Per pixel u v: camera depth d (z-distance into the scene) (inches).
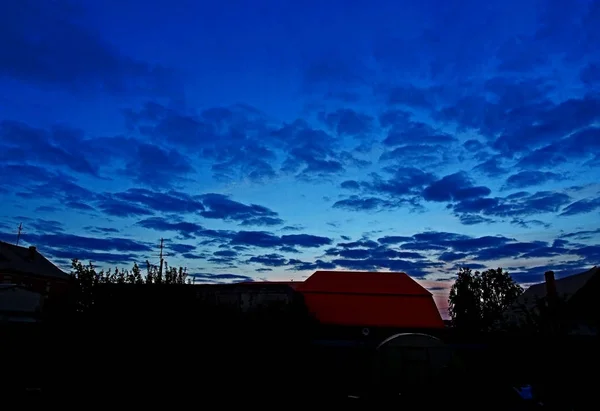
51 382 353.4
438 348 605.3
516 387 404.8
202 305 400.8
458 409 442.6
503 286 1905.8
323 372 542.3
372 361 616.4
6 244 1657.2
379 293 1171.3
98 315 360.5
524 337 323.9
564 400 294.2
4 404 356.2
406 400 490.9
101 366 345.7
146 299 367.2
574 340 305.0
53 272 1729.8
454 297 1948.8
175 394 355.3
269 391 426.9
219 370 388.2
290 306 535.5
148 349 352.8
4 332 390.3
